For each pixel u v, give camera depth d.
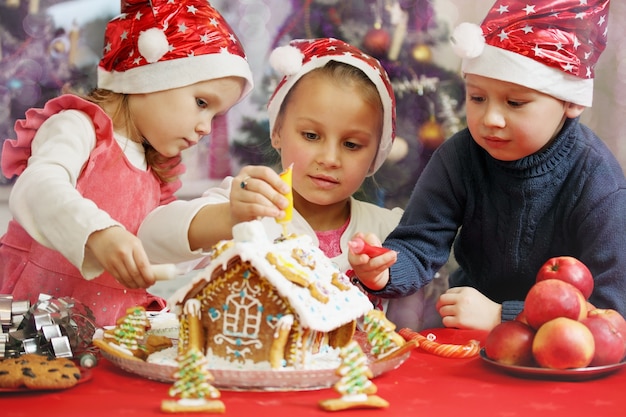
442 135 2.20
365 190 2.23
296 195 1.85
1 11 2.27
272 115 1.81
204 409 0.81
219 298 0.99
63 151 1.37
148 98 1.52
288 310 0.96
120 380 0.97
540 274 1.13
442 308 1.45
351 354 0.87
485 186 1.59
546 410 0.85
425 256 1.55
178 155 1.68
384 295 1.43
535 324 1.03
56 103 1.47
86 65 2.32
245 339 0.97
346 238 1.84
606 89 2.30
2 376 0.89
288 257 1.02
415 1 2.17
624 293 1.41
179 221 1.40
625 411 0.85
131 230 1.57
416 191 1.65
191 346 0.98
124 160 1.54
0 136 2.31
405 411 0.84
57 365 0.94
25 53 2.29
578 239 1.51
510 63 1.36
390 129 1.79
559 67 1.38
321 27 2.20
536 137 1.42
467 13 2.33
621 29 2.27
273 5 2.23
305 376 0.89
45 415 0.81
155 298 1.62
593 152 1.51
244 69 1.58
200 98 1.54
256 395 0.90
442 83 2.19
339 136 1.69
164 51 1.49
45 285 1.50
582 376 0.99
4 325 1.10
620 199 1.47
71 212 1.16
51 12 2.29
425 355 1.15
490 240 1.61
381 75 1.72
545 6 1.38
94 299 1.52
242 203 1.16
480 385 0.97
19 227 1.54
